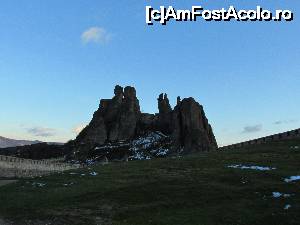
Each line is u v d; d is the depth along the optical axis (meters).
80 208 42.69
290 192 39.94
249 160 60.91
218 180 48.50
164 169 61.66
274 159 59.59
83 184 55.44
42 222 39.53
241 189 43.06
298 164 54.09
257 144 82.19
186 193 43.78
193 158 71.12
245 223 33.19
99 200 44.97
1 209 46.56
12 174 90.62
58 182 59.78
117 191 47.91
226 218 34.69
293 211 34.28
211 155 72.81
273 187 42.09
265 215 34.19
